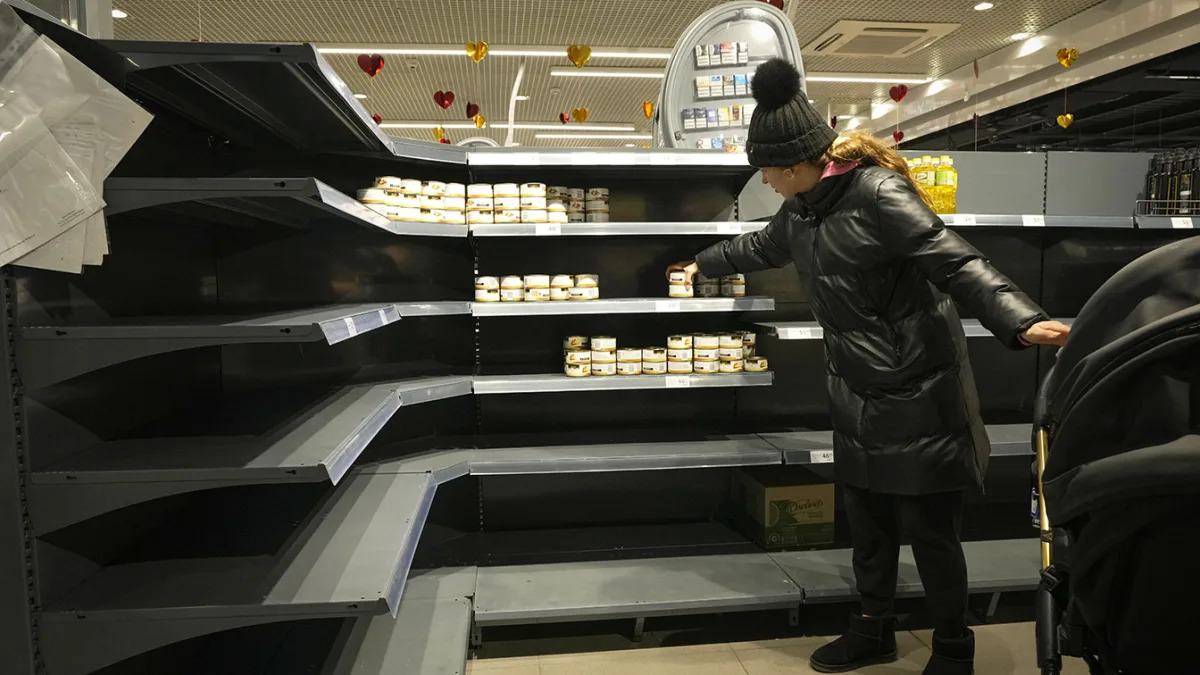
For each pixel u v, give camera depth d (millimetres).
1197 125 5336
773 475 3500
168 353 2338
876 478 2418
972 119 7426
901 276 2336
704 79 3363
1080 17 6016
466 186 3051
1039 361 3967
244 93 2039
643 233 3049
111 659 1614
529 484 3578
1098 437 1142
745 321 3582
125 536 1981
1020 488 4016
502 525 3582
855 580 2977
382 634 2496
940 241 2186
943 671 2461
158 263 2322
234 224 2861
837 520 3742
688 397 3670
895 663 2734
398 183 2748
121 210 1593
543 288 3082
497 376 3191
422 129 10922
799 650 2875
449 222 2969
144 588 1719
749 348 3328
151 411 2191
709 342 3162
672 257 3529
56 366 1558
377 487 2654
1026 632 3000
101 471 1592
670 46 6816
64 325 1675
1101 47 5902
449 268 3383
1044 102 6605
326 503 2451
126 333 1562
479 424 3537
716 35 3389
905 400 2348
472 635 2871
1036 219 3256
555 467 3025
